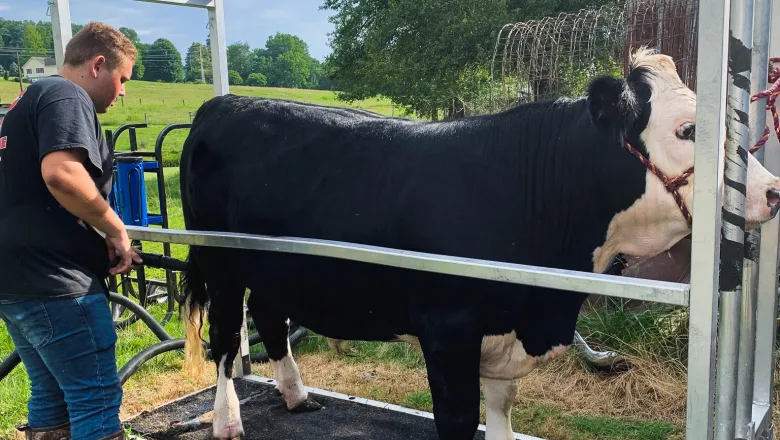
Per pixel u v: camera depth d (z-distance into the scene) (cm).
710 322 135
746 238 188
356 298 263
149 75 5319
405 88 1302
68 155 204
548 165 230
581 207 229
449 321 234
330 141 271
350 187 258
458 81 1066
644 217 221
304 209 269
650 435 340
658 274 435
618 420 359
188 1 361
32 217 217
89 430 223
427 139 251
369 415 355
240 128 299
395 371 448
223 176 302
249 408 369
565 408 379
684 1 396
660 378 388
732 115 153
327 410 364
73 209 209
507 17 1060
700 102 132
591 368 420
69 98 211
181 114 3500
